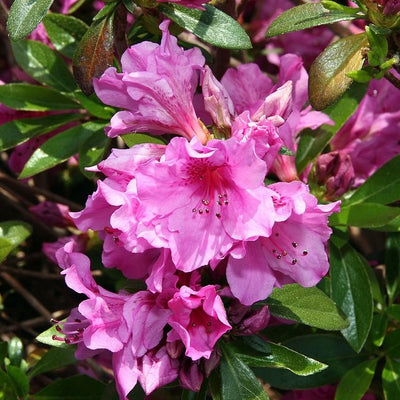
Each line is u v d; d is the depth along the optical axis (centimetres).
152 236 29
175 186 29
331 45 33
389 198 38
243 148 28
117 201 29
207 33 32
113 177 30
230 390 31
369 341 39
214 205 29
